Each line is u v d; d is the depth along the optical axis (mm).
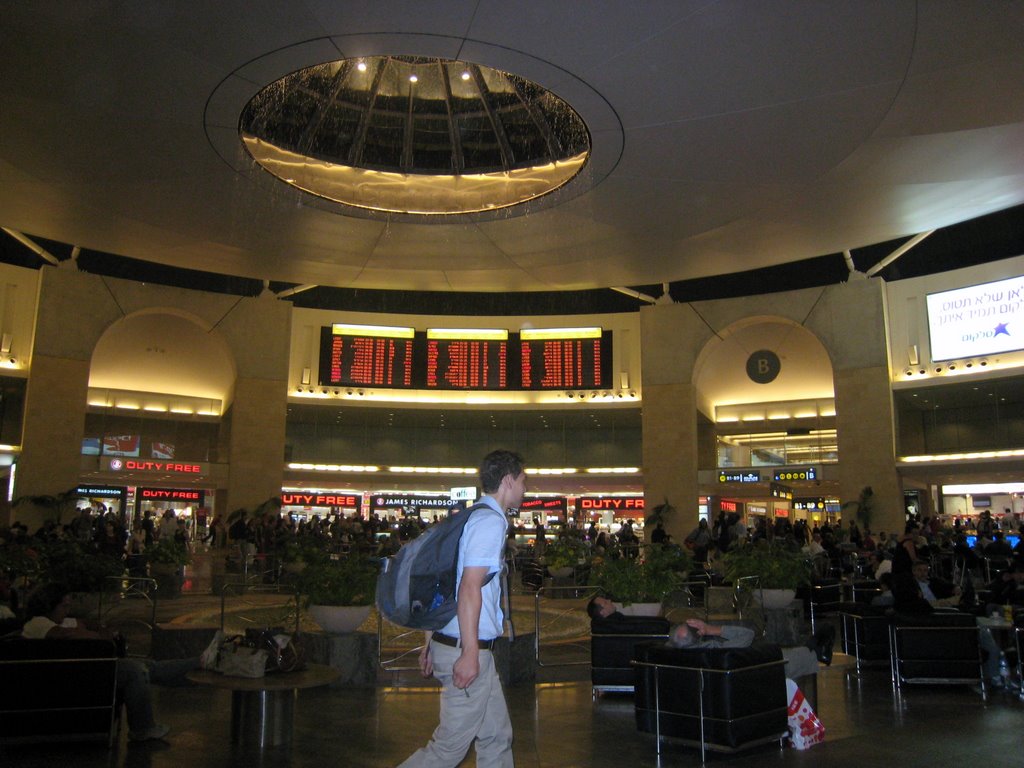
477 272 18641
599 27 9273
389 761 5566
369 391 32625
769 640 10766
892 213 15328
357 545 19531
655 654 6195
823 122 11734
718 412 33875
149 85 10891
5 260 31219
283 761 5551
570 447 35781
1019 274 25969
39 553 11250
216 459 32625
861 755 5840
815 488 32188
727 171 13383
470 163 15961
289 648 6145
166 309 29375
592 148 12578
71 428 27250
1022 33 9539
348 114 15641
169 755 5660
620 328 32562
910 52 9922
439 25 9281
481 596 3525
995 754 5855
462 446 36000
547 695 7848
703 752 5789
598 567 10344
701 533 21266
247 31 9539
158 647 8828
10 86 10914
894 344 28172
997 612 9023
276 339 31047
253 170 13773
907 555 8914
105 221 15797
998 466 26062
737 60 10031
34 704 5703
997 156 13008
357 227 15977
